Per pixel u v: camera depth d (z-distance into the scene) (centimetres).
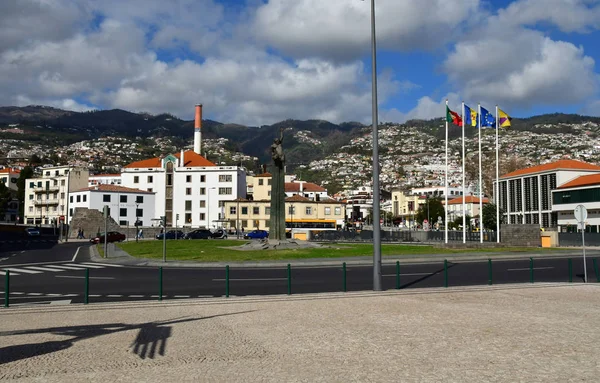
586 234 5747
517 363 877
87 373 838
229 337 1121
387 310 1470
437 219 13788
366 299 1709
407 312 1433
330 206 10956
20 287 2181
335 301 1664
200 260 3528
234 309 1521
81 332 1188
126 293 1988
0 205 11638
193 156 12438
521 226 5191
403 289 2014
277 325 1254
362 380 784
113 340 1098
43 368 870
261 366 874
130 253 4325
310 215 10825
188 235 7700
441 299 1705
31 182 12312
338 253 3991
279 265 3312
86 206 10406
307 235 7025
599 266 3103
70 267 3219
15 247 5862
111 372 843
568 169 8912
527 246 5153
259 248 4438
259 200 10919
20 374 833
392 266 3200
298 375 816
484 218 10400
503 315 1377
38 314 1455
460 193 17338
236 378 802
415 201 16438
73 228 9069
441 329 1184
